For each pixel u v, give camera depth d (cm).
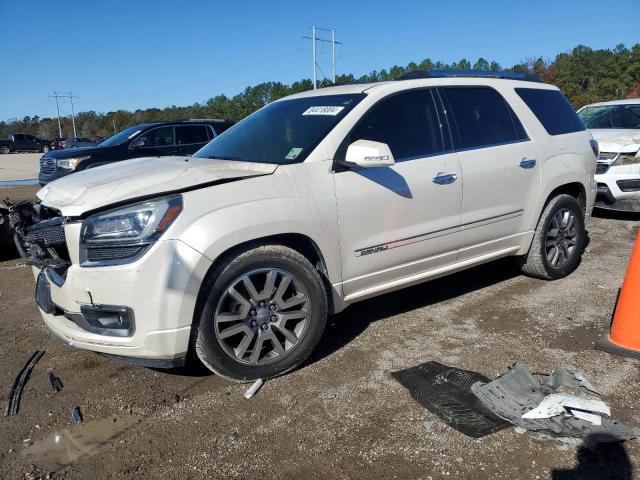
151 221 290
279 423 290
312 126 374
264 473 252
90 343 306
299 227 327
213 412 303
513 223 457
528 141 462
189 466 259
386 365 350
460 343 379
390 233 373
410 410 297
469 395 309
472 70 462
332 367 350
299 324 339
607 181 756
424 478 244
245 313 319
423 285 506
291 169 337
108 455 269
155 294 289
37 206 354
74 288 303
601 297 462
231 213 306
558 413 281
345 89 409
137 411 307
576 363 344
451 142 412
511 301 457
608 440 262
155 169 342
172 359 302
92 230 295
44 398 324
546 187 470
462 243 420
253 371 326
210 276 305
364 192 357
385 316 433
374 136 374
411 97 401
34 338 417
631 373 329
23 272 627
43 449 275
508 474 245
